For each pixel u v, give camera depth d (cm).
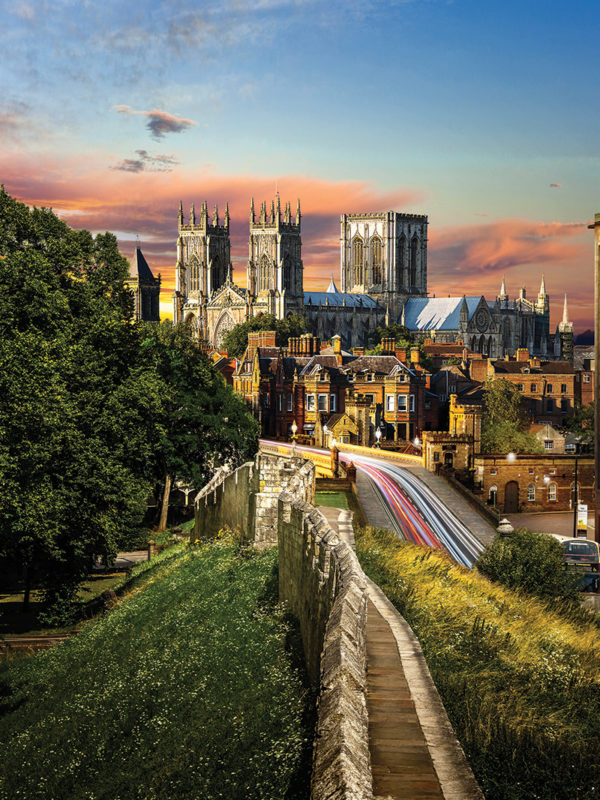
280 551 2914
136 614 3962
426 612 2369
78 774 2319
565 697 1930
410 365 17612
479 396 18800
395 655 1695
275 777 1570
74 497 4922
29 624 5216
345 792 868
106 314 5756
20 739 2759
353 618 1420
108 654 3481
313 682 1958
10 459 4234
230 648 2616
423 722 1310
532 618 2973
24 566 5803
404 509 7481
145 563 6438
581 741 1639
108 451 5153
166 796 1828
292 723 1769
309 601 2169
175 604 3762
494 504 10438
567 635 2858
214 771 1827
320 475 9531
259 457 4331
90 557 5572
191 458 8294
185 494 9238
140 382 5644
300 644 2339
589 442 14812
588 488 10750
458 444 10244
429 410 17300
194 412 8150
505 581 4016
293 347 17838
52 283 5516
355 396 14388
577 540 5375
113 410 5375
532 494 10600
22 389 4381
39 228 5884
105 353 5709
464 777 1113
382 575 2894
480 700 1736
